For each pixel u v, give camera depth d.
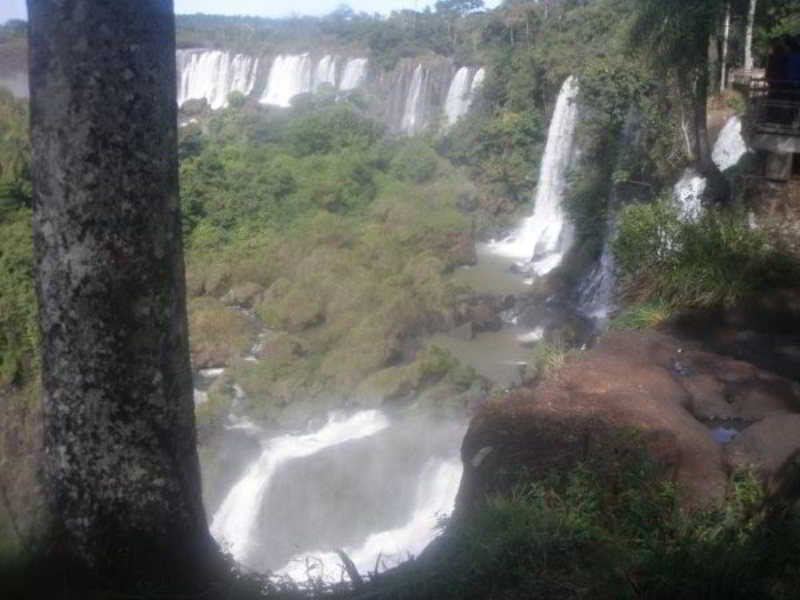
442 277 22.53
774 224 11.52
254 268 24.84
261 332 21.78
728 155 17.30
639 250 10.47
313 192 28.77
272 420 16.94
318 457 14.77
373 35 42.72
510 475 5.14
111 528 4.39
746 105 17.44
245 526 14.46
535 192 28.31
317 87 40.75
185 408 4.51
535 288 21.23
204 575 4.66
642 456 4.97
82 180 4.07
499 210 28.42
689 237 10.15
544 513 4.66
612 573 4.21
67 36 3.98
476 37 37.91
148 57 4.11
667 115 19.75
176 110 4.31
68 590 4.34
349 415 16.84
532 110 29.53
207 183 29.00
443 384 16.55
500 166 28.94
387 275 22.94
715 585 4.00
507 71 30.98
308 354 19.86
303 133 33.31
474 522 4.70
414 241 25.39
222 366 20.44
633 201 17.94
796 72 15.08
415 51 40.22
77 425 4.30
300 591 4.67
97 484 4.35
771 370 7.68
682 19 14.49
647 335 7.90
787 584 4.04
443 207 27.89
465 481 5.48
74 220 4.11
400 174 30.98
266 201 28.73
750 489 4.94
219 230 27.53
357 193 29.67
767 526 4.46
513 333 19.72
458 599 4.20
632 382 6.45
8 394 18.77
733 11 20.94
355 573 4.81
